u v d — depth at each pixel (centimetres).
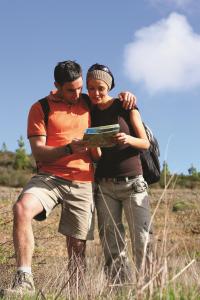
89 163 506
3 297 396
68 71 484
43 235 1042
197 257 538
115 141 467
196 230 1262
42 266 621
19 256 433
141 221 504
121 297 365
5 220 836
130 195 509
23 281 418
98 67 500
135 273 351
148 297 325
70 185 493
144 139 500
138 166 517
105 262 510
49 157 478
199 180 2994
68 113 500
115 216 518
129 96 508
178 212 1569
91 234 506
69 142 491
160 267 333
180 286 350
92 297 377
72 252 500
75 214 495
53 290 418
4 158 3759
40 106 498
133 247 504
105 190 518
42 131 491
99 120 514
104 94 502
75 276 441
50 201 481
